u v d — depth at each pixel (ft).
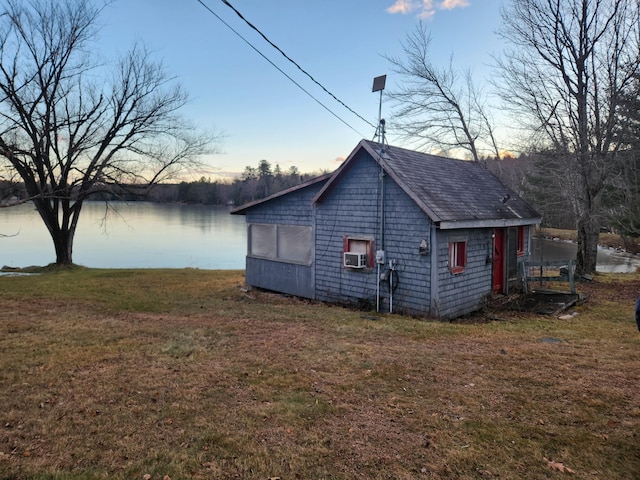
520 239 42.42
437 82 78.74
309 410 13.85
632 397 14.84
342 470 10.68
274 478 10.30
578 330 26.84
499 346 21.61
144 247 107.04
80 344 21.11
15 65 57.62
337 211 36.55
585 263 55.47
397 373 17.25
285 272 41.63
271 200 42.55
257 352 20.16
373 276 34.01
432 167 37.45
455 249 32.71
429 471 10.67
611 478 10.42
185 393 15.06
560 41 52.70
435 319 30.37
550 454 11.42
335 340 22.59
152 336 23.17
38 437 11.93
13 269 64.95
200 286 47.91
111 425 12.67
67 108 66.33
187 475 10.33
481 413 13.74
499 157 81.10
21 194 71.61
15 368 17.26
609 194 65.16
